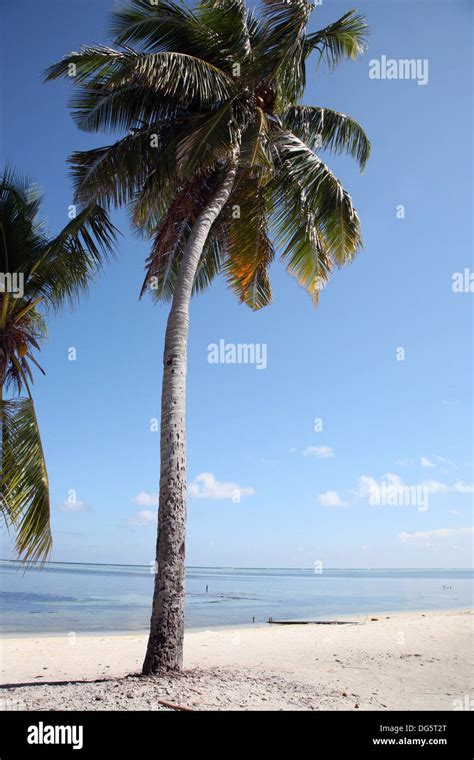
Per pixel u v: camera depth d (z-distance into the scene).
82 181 11.42
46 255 11.22
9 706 7.21
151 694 7.68
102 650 15.14
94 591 51.81
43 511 10.65
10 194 11.71
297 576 157.88
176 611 9.03
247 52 12.12
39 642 17.05
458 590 68.50
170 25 11.59
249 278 14.27
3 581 67.94
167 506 9.40
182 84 11.18
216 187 12.77
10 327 11.32
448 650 13.33
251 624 23.98
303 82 12.88
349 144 13.74
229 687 8.38
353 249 12.30
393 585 88.19
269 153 10.95
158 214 13.75
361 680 9.85
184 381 10.28
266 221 13.73
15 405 10.98
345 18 12.47
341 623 22.41
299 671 10.52
